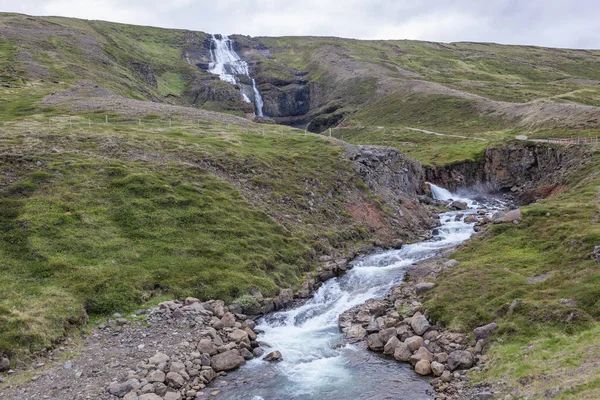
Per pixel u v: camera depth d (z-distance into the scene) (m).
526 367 17.84
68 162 38.28
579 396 14.27
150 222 33.34
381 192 55.66
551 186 68.19
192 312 25.20
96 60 129.50
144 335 23.09
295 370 21.39
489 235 35.47
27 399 17.78
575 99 127.75
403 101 162.25
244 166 47.22
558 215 34.88
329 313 28.42
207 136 58.06
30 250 27.78
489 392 17.28
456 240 45.62
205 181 41.12
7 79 89.25
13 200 31.98
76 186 35.03
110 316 24.66
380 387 19.50
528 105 120.12
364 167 57.59
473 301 24.48
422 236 48.34
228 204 38.50
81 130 50.53
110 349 21.83
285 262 34.50
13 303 23.02
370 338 23.58
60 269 26.83
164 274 28.59
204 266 30.23
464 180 86.69
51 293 24.53
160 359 20.77
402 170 66.75
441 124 132.50
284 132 72.12
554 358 17.73
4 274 25.53
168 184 38.56
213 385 20.06
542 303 21.97
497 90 162.12
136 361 20.83
